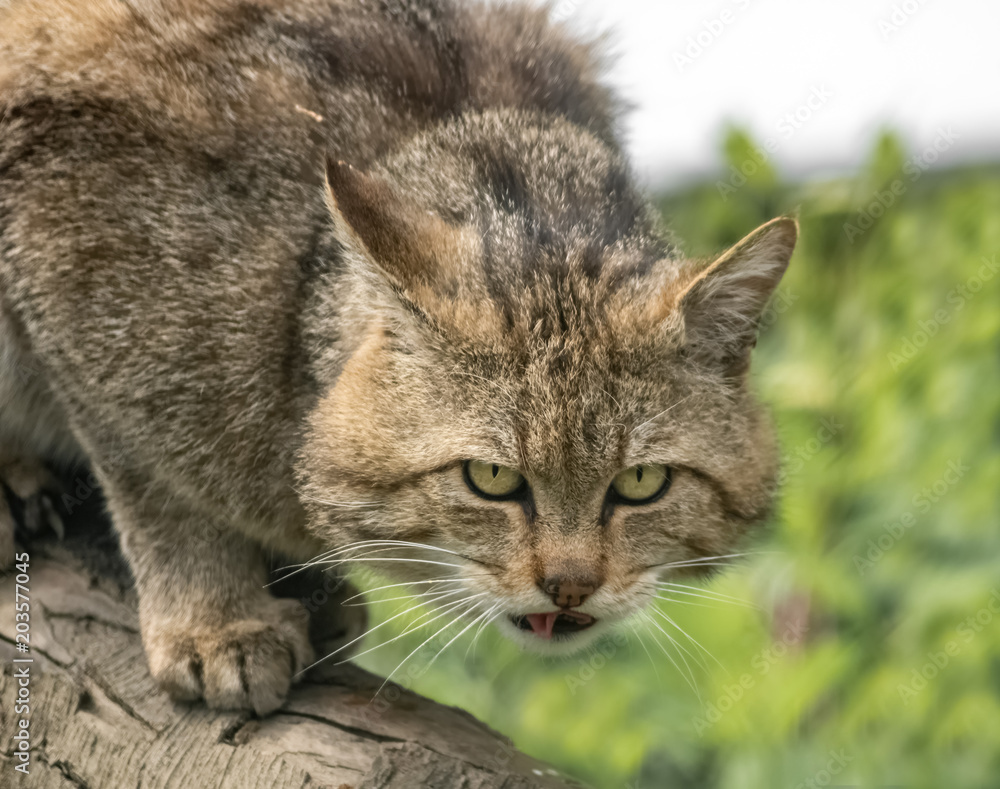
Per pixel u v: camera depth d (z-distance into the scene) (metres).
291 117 5.95
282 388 5.88
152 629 6.00
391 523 5.49
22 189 5.98
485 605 5.50
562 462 5.20
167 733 5.46
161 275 5.84
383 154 5.97
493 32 7.04
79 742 5.45
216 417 5.91
